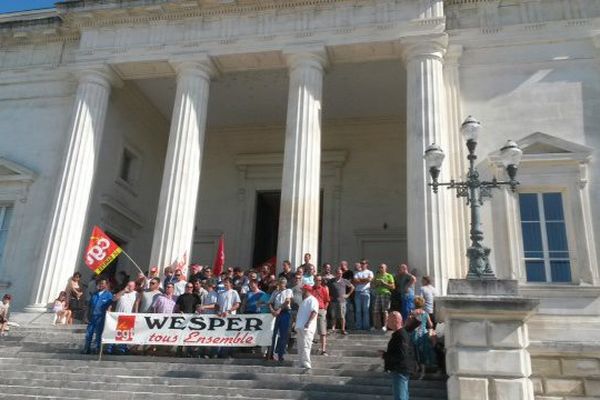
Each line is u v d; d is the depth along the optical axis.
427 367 10.52
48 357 12.51
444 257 15.13
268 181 25.03
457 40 18.41
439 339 10.95
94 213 20.31
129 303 13.07
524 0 18.38
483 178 17.02
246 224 24.58
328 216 23.56
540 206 16.73
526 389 8.36
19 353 12.75
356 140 24.42
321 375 10.75
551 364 9.24
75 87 21.11
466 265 16.17
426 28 17.55
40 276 17.47
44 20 21.67
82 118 19.22
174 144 18.02
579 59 17.66
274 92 22.45
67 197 18.34
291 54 18.19
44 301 17.16
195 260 24.58
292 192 16.50
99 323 12.89
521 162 16.78
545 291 15.55
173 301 13.44
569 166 16.58
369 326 14.02
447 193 16.38
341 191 23.83
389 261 22.56
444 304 8.84
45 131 20.95
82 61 19.88
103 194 20.86
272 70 20.55
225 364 11.62
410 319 8.83
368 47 18.08
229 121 25.27
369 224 23.16
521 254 16.17
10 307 18.72
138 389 10.42
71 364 11.84
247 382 10.38
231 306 12.68
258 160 25.08
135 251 23.48
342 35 18.06
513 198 16.59
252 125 25.56
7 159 20.64
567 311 15.29
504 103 17.67
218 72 19.62
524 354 8.55
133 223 23.34
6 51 22.47
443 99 17.42
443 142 16.55
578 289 15.38
